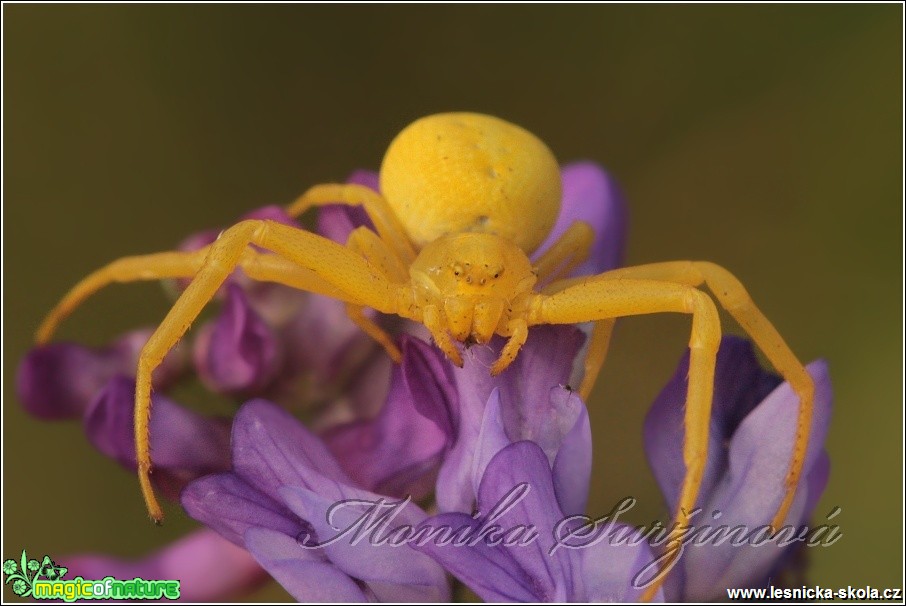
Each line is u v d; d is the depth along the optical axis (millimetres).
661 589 76
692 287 83
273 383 85
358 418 85
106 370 86
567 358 82
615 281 84
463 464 81
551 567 77
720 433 81
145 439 82
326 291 85
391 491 81
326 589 78
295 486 79
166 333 83
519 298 85
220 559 84
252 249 86
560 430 80
